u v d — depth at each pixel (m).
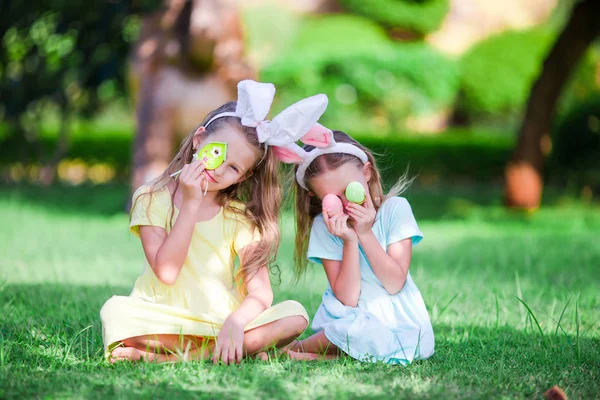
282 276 5.63
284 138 3.13
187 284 3.12
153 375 2.66
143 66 8.68
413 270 5.81
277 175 3.25
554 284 5.12
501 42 21.61
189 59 8.52
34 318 3.74
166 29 8.59
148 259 3.11
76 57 11.62
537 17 24.12
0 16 11.70
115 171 18.30
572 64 10.09
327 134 3.18
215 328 3.00
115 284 4.92
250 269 3.17
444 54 22.16
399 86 20.67
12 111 12.56
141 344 2.94
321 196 3.30
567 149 13.57
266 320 3.01
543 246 7.27
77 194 12.28
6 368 2.73
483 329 3.71
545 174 13.98
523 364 3.02
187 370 2.75
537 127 10.27
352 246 3.22
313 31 21.88
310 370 2.82
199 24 8.30
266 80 19.69
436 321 3.91
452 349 3.31
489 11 23.59
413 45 22.36
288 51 21.27
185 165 3.08
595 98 13.66
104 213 9.77
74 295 4.28
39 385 2.53
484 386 2.64
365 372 2.82
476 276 5.43
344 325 3.13
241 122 3.12
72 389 2.50
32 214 9.22
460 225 9.38
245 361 2.96
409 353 3.09
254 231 3.23
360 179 3.26
